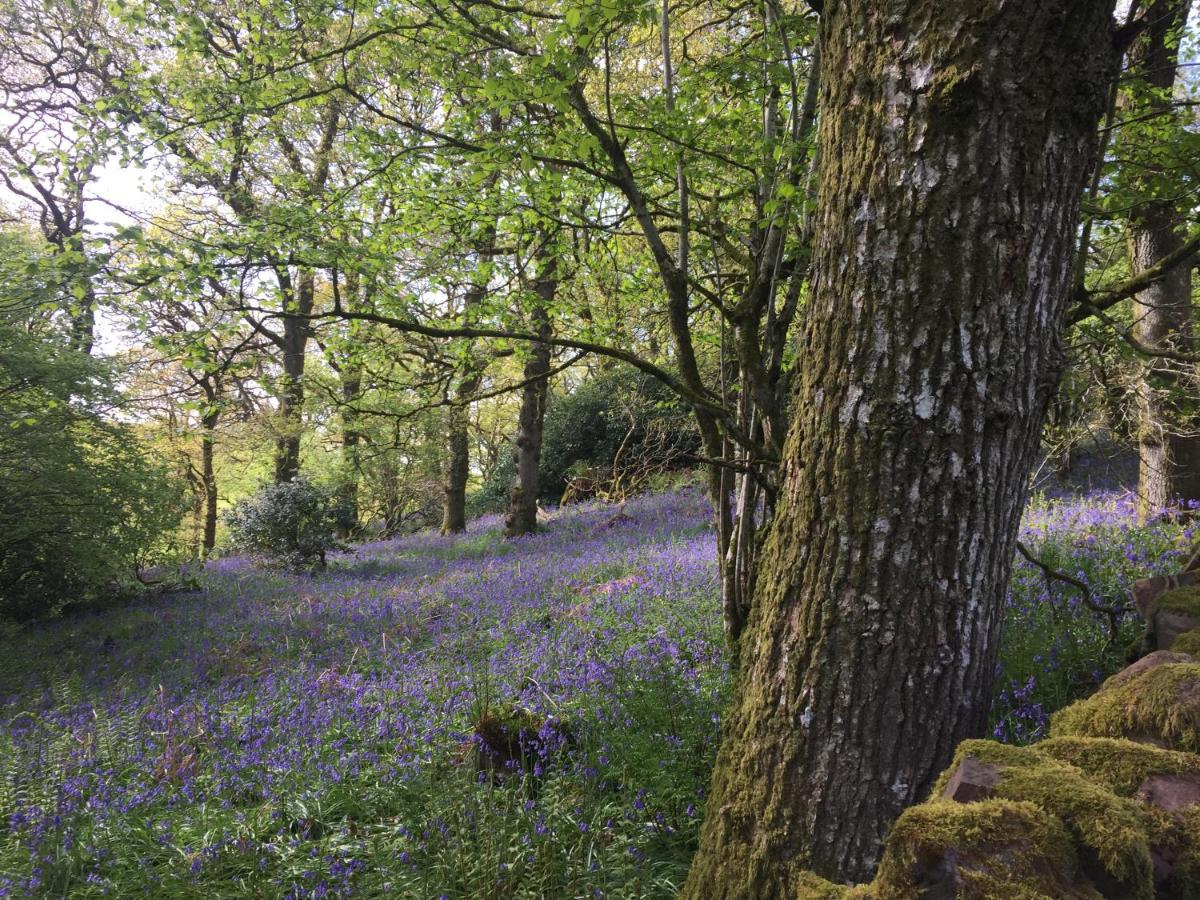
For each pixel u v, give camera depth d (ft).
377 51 19.08
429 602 32.91
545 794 11.73
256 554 53.36
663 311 21.68
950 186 6.72
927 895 5.05
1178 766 5.65
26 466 33.45
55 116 50.96
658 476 63.41
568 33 11.39
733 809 7.76
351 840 12.11
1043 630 14.02
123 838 12.63
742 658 8.39
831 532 7.31
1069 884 4.86
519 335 11.27
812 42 14.07
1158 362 20.38
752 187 15.11
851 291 7.25
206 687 23.47
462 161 20.20
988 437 6.88
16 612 38.34
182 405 17.21
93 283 14.53
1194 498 24.56
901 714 7.03
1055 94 6.61
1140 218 16.08
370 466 67.31
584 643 20.59
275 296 17.22
